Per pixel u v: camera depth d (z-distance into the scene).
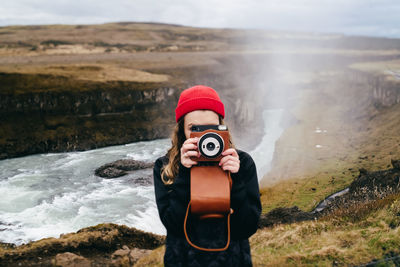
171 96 126.69
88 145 88.88
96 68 146.88
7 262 10.80
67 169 61.44
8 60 169.62
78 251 12.77
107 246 13.84
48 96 100.50
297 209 23.11
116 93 112.50
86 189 48.00
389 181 31.23
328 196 45.81
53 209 39.66
